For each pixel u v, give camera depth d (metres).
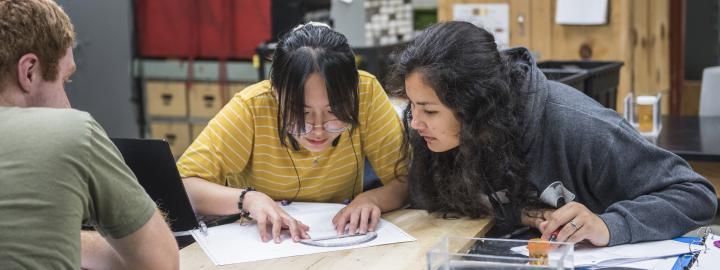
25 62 1.54
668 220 1.92
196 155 2.20
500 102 1.87
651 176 1.96
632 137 1.97
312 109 1.95
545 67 3.52
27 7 1.53
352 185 2.33
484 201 2.07
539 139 1.98
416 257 1.84
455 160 2.05
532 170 2.01
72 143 1.46
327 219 2.12
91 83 4.90
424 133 1.94
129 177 1.56
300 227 2.01
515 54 2.05
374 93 2.21
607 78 3.33
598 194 2.02
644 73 4.35
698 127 3.38
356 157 2.26
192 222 2.04
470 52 1.84
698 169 3.01
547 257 1.49
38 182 1.42
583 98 2.04
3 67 1.52
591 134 1.95
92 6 4.81
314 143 2.02
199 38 4.68
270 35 4.50
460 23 1.90
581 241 1.92
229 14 4.58
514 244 1.59
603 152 1.95
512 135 1.94
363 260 1.83
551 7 4.07
